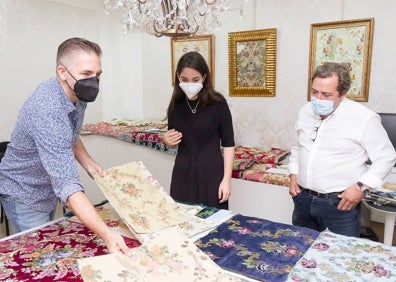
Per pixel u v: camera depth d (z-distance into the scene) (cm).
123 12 162
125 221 127
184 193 193
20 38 332
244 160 286
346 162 160
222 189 185
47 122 114
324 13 283
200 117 185
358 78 277
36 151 133
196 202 190
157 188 151
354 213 164
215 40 340
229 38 325
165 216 137
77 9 381
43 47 353
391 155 155
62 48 118
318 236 125
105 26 415
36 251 116
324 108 154
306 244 119
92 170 149
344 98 161
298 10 293
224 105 186
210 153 188
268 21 308
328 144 162
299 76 302
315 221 177
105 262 102
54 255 114
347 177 161
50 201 154
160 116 402
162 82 392
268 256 111
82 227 136
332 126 160
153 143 319
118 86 428
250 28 320
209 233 128
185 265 104
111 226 134
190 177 190
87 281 96
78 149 159
